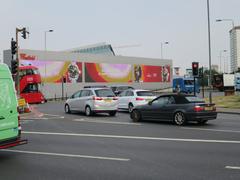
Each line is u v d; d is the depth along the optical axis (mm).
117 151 11141
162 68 93000
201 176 7938
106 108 24484
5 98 10523
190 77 69750
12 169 9039
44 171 8758
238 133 14789
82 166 9188
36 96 48469
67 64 69562
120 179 7867
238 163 9148
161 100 19312
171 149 11312
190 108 17828
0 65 10594
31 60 63094
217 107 31078
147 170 8625
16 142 10586
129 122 20109
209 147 11523
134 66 84812
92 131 16266
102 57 77125
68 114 26641
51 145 12547
